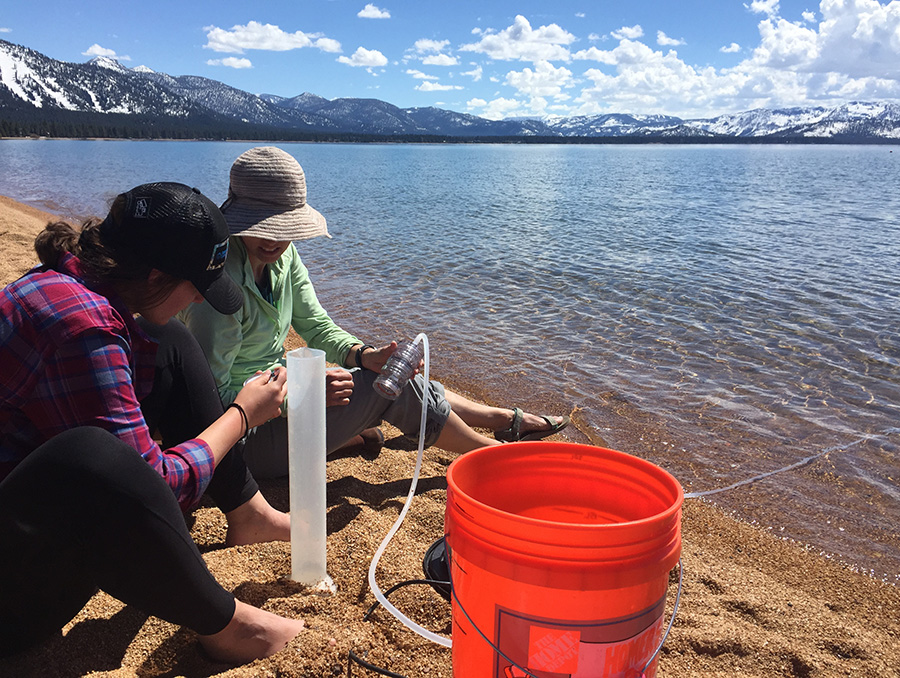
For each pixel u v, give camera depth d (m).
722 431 3.77
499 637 1.11
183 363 1.94
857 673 1.80
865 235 12.32
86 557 1.34
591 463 1.34
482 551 1.10
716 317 6.26
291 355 1.74
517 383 4.47
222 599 1.50
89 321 1.37
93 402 1.38
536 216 15.38
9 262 6.52
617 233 12.43
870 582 2.41
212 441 1.71
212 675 1.53
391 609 1.53
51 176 27.27
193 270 1.49
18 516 1.27
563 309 6.54
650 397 4.26
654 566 1.06
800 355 5.14
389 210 16.33
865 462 3.42
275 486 2.54
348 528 2.24
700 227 13.47
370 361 2.55
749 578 2.30
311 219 2.30
